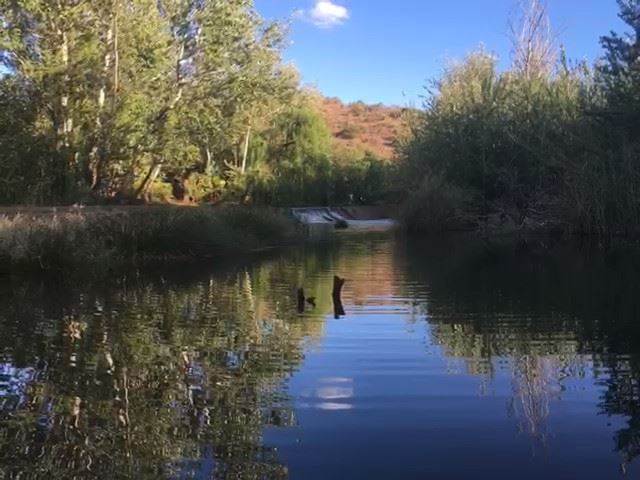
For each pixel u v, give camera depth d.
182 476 3.50
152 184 29.59
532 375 5.30
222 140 25.66
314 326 7.36
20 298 9.22
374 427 4.17
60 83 20.53
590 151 20.78
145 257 14.34
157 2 23.19
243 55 23.77
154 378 5.25
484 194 26.83
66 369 5.49
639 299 8.88
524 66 31.05
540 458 3.69
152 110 22.44
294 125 40.53
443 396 4.79
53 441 3.97
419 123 31.64
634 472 3.50
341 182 41.66
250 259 15.30
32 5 19.67
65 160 21.00
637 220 18.92
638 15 18.45
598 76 21.44
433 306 8.64
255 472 3.52
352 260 15.08
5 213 15.42
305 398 4.76
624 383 5.06
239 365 5.67
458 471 3.54
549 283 10.65
